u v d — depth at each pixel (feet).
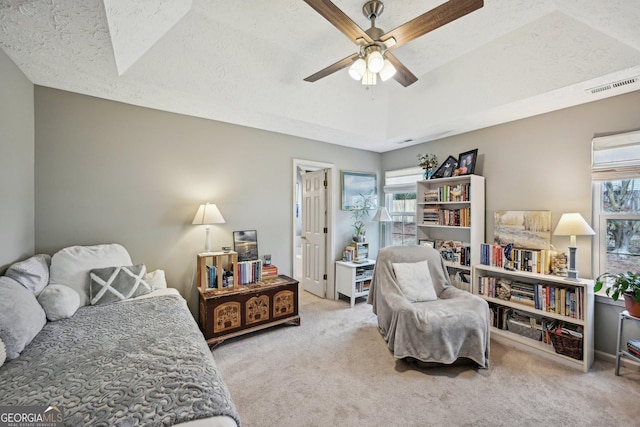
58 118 7.49
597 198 8.22
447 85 9.38
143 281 7.45
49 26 4.84
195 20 6.77
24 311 4.73
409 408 5.88
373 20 6.42
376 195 15.11
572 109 8.57
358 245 13.24
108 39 5.29
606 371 7.31
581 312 7.50
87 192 7.89
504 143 10.18
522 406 5.95
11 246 5.98
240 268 9.71
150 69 7.00
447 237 11.97
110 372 3.80
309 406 5.94
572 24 6.44
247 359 7.84
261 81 8.54
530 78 7.66
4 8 4.30
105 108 8.13
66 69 6.44
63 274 6.67
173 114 9.21
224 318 8.64
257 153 11.03
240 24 7.06
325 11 4.87
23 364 3.97
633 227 7.64
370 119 11.60
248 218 10.82
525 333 8.79
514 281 9.32
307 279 14.76
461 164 11.32
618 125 7.72
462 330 7.29
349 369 7.35
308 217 14.74
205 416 3.15
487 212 10.66
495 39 7.71
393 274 9.33
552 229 8.96
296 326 10.16
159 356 4.27
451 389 6.53
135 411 3.07
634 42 5.75
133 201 8.57
